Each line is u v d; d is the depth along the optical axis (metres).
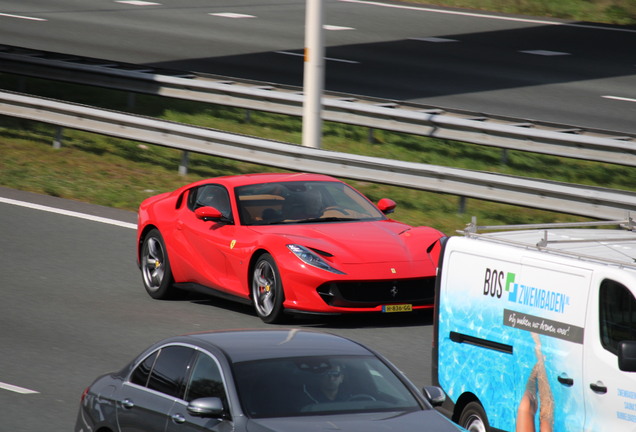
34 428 26.75
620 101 76.50
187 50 93.94
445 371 25.30
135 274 44.47
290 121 74.69
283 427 18.94
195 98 72.12
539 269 22.72
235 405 19.67
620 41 102.56
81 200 58.22
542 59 93.00
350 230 38.50
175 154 69.19
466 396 24.83
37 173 63.94
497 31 106.75
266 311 37.56
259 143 57.44
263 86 72.19
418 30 106.50
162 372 21.84
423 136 64.12
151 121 62.41
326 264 36.22
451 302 25.12
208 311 39.53
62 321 37.28
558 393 22.02
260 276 37.81
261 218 39.31
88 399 23.23
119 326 36.84
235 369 20.39
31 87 84.56
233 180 41.22
